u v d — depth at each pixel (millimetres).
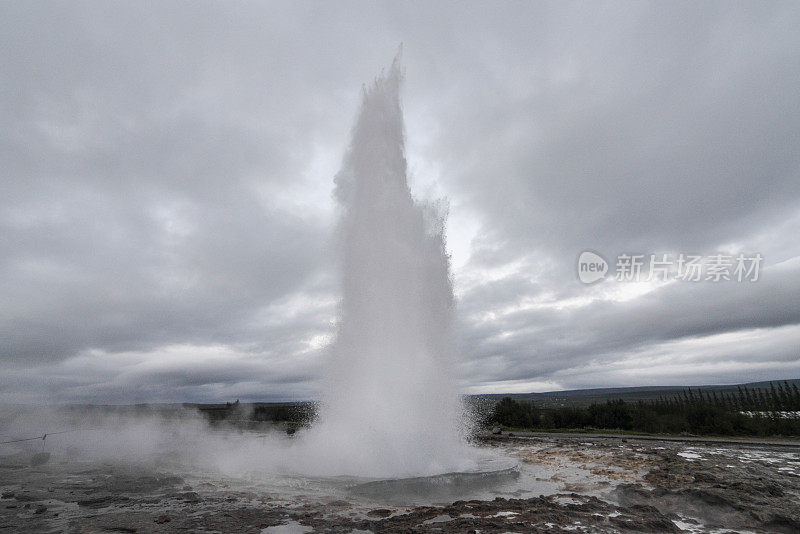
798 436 36844
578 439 30969
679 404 55188
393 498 12914
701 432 42312
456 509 10961
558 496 12641
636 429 46219
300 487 13922
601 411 51594
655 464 18344
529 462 19344
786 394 69812
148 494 12977
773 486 12977
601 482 14703
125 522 10078
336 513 10883
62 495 12797
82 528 9656
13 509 11344
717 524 10359
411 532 9172
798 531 9789
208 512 10953
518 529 9242
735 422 42188
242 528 9625
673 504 11805
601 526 9531
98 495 12805
